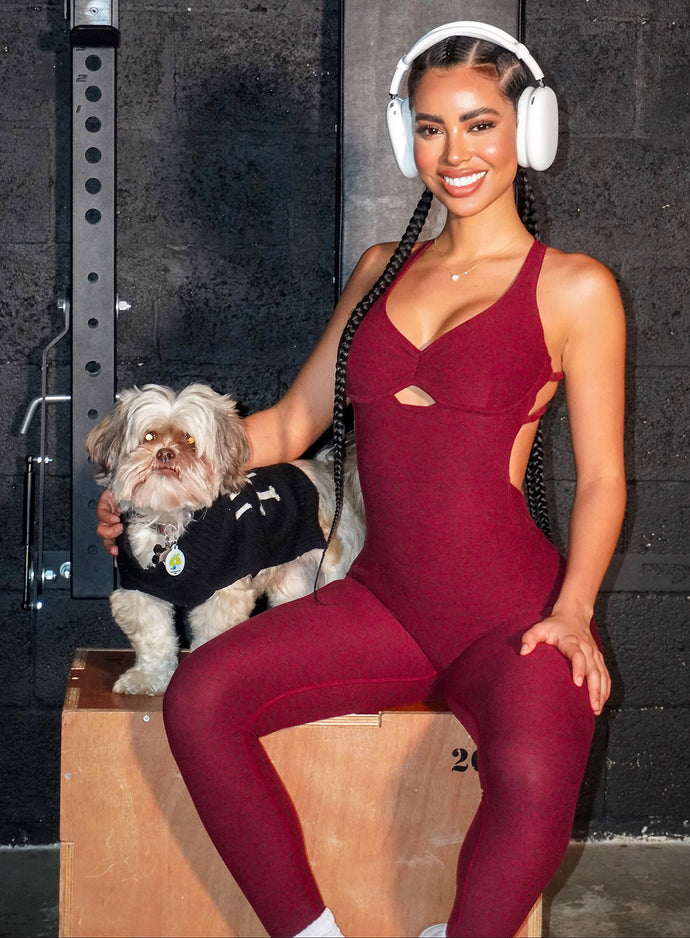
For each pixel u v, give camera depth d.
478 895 1.36
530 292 1.54
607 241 2.64
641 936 2.22
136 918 1.78
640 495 2.69
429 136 1.59
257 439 1.95
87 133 2.44
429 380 1.53
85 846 1.77
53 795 2.63
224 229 2.58
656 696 2.72
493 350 1.50
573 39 2.60
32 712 2.61
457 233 1.66
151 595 1.97
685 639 2.71
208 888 1.78
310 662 1.57
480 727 1.41
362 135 2.47
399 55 2.46
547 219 2.63
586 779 2.72
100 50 2.43
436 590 1.55
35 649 2.60
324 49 2.56
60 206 2.55
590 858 2.63
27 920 2.23
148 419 1.94
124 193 2.55
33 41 2.51
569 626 1.43
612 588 2.70
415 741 1.76
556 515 2.67
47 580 2.60
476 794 1.77
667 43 2.61
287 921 1.49
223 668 1.53
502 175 1.58
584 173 2.62
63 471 2.59
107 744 1.77
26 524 2.51
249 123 2.56
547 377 1.55
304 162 2.58
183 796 1.77
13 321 2.56
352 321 1.70
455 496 1.52
